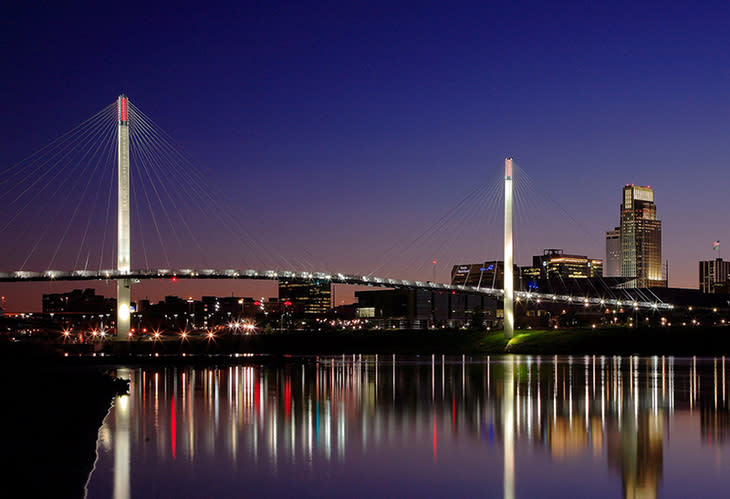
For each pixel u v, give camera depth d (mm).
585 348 199000
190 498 34031
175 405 70125
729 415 61656
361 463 41500
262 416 61406
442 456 43531
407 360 169750
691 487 36094
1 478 36406
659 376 107125
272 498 34188
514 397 76438
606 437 50219
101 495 34312
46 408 65625
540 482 37125
